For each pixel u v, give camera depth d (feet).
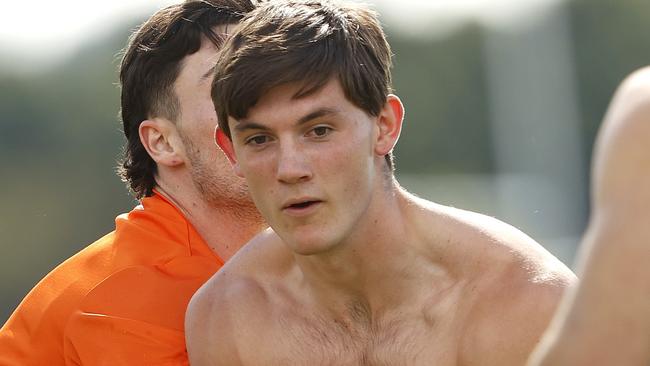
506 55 256.73
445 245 32.24
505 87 256.32
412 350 32.32
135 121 41.68
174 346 37.24
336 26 31.01
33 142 244.63
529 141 253.65
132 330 37.09
